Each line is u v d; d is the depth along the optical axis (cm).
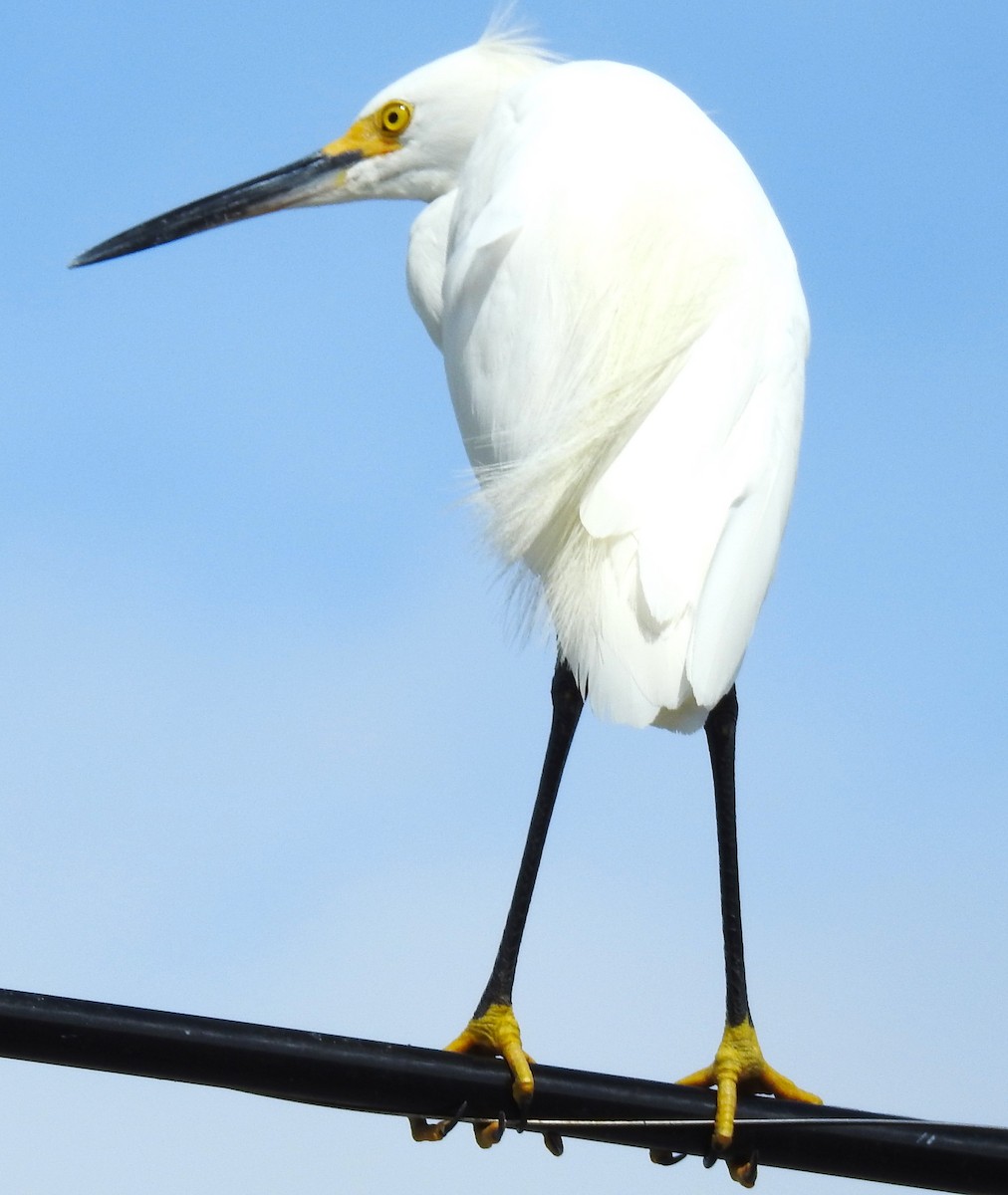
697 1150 539
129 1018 485
